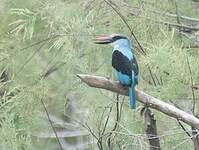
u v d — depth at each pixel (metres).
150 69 11.22
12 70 12.20
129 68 10.23
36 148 13.14
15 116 11.73
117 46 10.69
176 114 9.91
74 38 11.57
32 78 11.92
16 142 11.15
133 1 11.89
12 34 12.27
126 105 11.73
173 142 11.47
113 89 9.94
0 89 12.09
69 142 16.81
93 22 11.88
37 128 12.17
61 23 12.04
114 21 11.84
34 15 11.67
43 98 11.96
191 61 10.68
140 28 11.71
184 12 12.82
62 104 13.20
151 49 10.84
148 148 11.38
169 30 12.33
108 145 11.46
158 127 11.60
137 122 11.58
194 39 12.23
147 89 11.33
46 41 12.35
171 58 10.62
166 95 10.84
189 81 10.84
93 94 11.75
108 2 11.94
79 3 12.02
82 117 13.23
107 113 11.70
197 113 11.39
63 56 12.41
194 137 10.52
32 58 12.48
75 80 12.20
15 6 12.62
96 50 11.94
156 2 11.96
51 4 11.73
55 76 13.02
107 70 12.05
